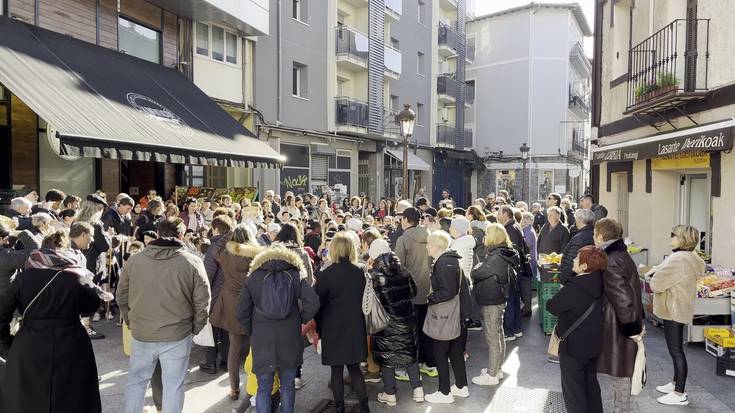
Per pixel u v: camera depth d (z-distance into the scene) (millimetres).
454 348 5434
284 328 4430
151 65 12328
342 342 4750
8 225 4891
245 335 5469
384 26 23984
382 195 23812
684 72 8477
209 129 11281
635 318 4234
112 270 8086
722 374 5902
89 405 4051
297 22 18141
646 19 10672
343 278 4820
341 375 4898
